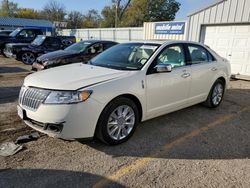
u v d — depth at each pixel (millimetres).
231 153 3475
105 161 3145
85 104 3072
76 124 3072
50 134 3100
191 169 3029
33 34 15586
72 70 3807
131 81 3541
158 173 2924
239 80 9852
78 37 30562
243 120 4852
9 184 2623
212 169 3045
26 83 3439
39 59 8414
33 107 3180
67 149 3410
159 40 4551
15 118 4477
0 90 6746
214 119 4848
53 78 3379
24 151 3318
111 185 2674
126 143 3658
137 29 21406
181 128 4320
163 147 3578
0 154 3205
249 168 3096
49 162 3072
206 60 5137
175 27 13242
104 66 4051
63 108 3004
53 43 12633
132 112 3672
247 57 10109
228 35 10617
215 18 10812
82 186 2639
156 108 4020
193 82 4645
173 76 4156
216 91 5500
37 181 2691
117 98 3420
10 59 14453
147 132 4082
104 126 3324
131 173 2906
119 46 4703
